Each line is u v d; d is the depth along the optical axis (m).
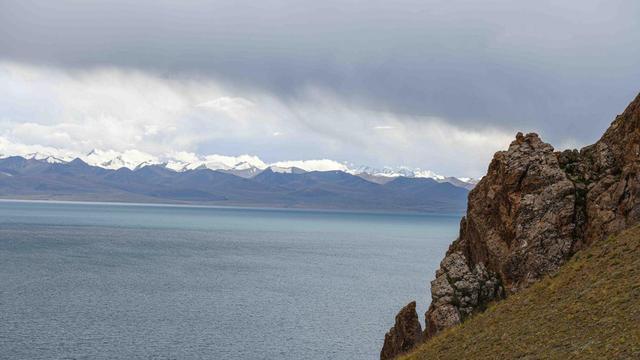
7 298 136.75
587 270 44.59
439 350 46.84
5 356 90.00
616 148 53.81
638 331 32.53
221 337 106.38
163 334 107.56
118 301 138.38
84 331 107.50
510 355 38.50
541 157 55.31
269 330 112.56
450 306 53.72
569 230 51.00
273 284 173.50
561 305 41.62
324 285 173.38
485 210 57.72
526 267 51.47
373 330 114.06
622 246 44.78
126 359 90.94
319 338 106.94
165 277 182.25
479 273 55.03
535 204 52.84
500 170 56.91
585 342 34.88
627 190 49.62
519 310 45.50
